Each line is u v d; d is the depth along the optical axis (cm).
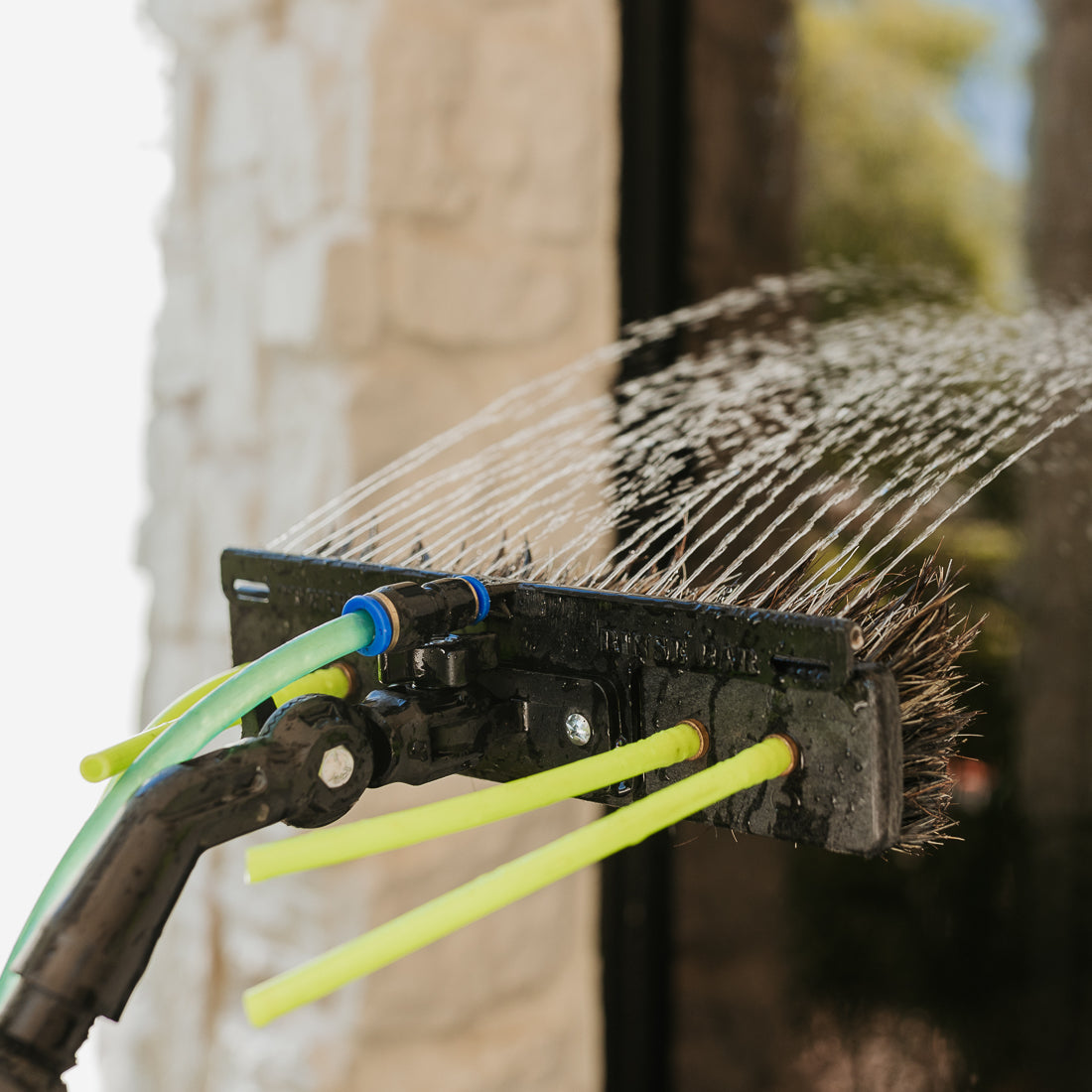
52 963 33
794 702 39
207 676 119
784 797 39
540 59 113
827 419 91
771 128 114
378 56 103
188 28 118
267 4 111
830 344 106
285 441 111
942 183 106
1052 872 100
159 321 123
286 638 53
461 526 81
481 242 111
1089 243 98
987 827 103
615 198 119
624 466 86
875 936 111
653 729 42
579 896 119
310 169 107
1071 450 94
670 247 120
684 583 49
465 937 110
